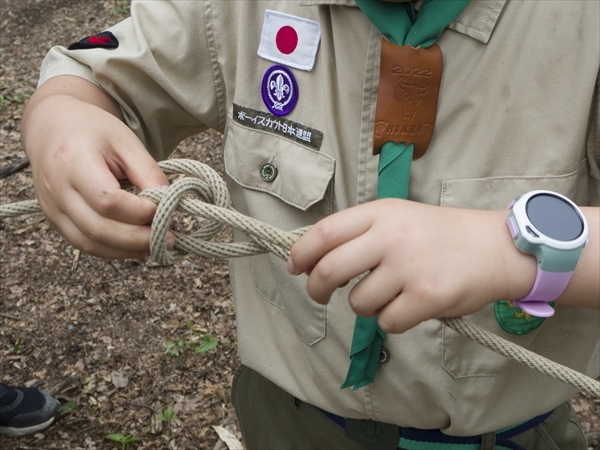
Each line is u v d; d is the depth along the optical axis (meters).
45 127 1.21
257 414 1.77
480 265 0.92
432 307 0.91
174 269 3.50
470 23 1.15
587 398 2.83
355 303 0.93
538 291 0.94
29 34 5.32
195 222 3.73
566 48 1.11
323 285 0.93
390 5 1.16
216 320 3.24
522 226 0.91
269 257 1.43
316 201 1.33
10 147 4.24
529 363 0.99
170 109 1.50
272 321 1.56
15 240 3.62
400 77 1.15
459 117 1.20
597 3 1.08
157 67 1.41
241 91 1.41
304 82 1.34
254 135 1.41
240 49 1.39
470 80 1.18
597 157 1.20
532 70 1.14
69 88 1.38
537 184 1.17
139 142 1.20
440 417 1.39
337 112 1.31
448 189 1.22
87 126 1.16
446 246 0.92
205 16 1.41
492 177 1.21
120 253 1.10
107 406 2.85
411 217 0.94
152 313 3.26
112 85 1.43
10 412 2.66
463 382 1.33
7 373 2.97
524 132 1.17
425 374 1.32
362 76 1.26
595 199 1.25
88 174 1.06
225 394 2.91
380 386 1.38
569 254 0.91
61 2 5.73
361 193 1.29
